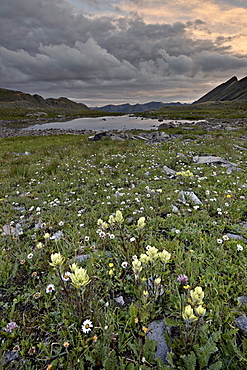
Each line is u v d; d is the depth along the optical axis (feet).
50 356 8.25
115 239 15.84
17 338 9.20
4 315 10.33
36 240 15.98
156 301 10.46
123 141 88.84
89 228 18.13
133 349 8.15
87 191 27.37
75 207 22.85
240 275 11.86
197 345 7.72
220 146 58.70
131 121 279.28
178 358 7.90
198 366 7.59
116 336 9.02
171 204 22.09
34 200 24.81
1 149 76.79
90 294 9.89
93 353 8.26
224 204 21.70
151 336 8.87
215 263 12.93
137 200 22.33
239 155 48.08
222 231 16.87
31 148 77.00
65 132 165.17
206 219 18.81
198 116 287.28
